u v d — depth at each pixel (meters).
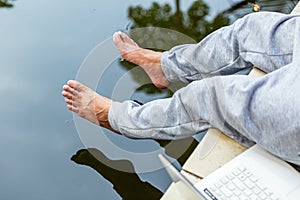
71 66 1.59
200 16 1.72
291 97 1.05
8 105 1.51
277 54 1.21
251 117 1.11
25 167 1.39
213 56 1.37
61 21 1.72
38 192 1.34
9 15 1.73
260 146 1.11
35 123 1.47
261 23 1.25
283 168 1.06
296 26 1.17
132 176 1.34
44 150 1.42
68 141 1.43
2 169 1.38
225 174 1.06
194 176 1.11
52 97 1.53
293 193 1.02
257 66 1.29
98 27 1.70
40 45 1.65
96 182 1.35
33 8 1.76
